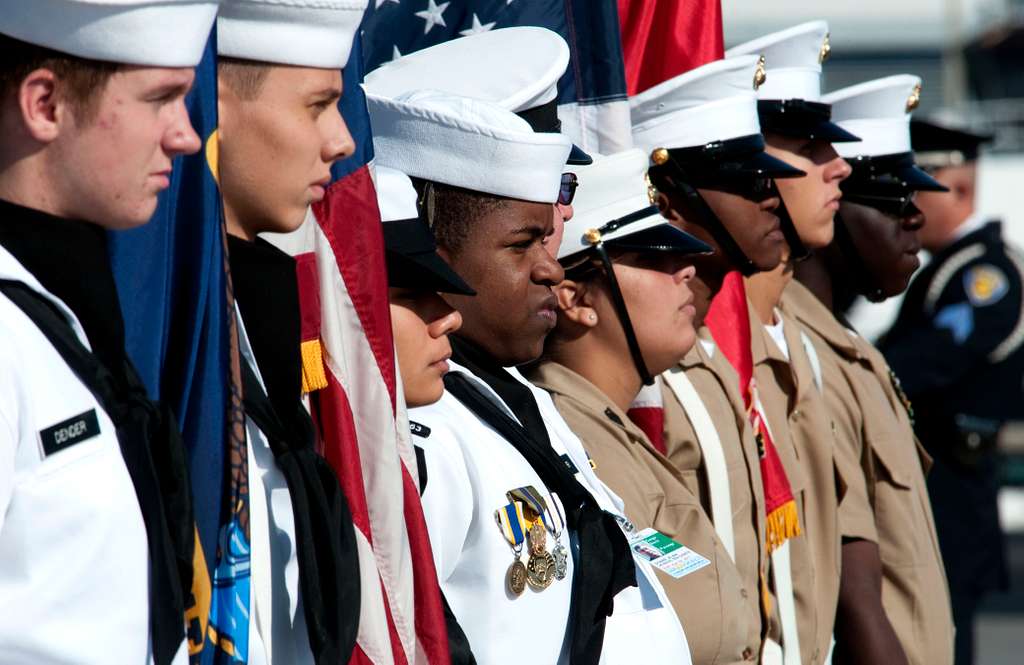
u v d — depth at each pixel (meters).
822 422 10.13
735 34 41.78
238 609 4.75
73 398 4.16
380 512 5.51
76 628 4.10
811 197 10.04
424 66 7.54
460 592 6.14
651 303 7.77
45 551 4.06
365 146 5.74
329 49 5.10
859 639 10.27
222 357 4.80
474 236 6.65
